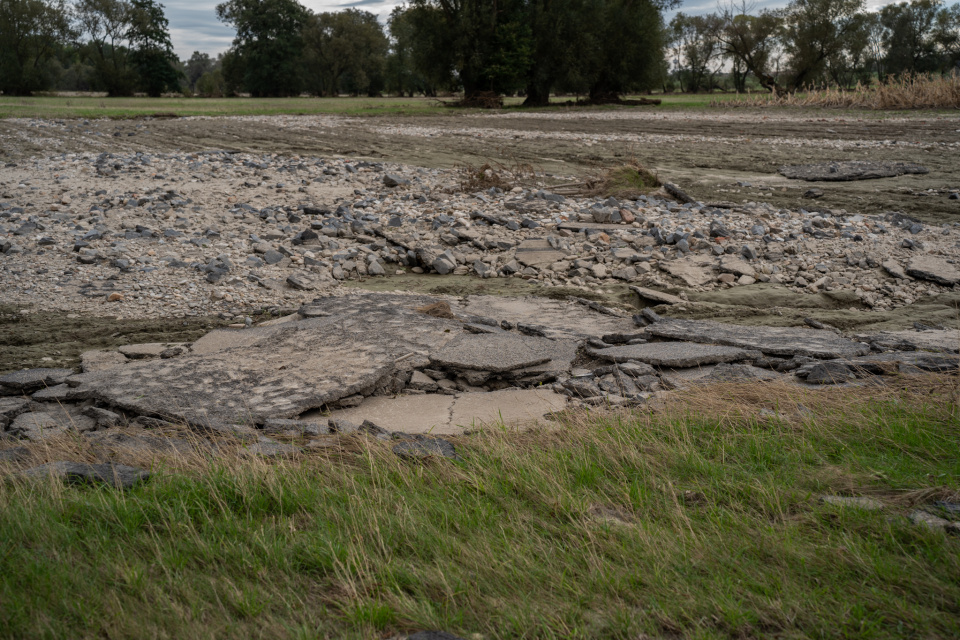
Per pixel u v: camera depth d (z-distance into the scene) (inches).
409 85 3924.7
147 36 3459.6
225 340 285.9
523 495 153.3
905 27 3570.4
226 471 157.6
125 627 106.2
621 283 396.2
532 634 106.1
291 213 507.8
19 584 116.8
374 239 458.0
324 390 228.1
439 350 263.9
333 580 120.1
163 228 459.5
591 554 125.6
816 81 2529.5
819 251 436.8
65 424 212.4
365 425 202.1
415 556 128.9
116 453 178.2
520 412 221.8
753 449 170.4
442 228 476.7
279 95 3629.4
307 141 935.0
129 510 139.4
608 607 112.1
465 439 189.2
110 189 556.4
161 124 1144.2
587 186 607.2
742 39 2445.9
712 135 1061.1
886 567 118.5
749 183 664.4
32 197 526.3
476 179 603.8
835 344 264.7
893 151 850.8
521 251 438.9
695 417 191.9
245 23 3481.8
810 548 126.3
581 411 211.0
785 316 342.0
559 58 1974.7
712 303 361.4
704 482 155.5
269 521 141.6
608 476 161.9
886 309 360.2
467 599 115.3
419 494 150.2
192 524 137.6
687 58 3604.8
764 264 414.3
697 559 124.3
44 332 307.1
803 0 2397.9
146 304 345.1
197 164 672.4
